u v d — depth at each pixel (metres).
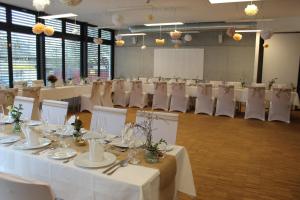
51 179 1.75
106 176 1.53
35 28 5.85
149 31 9.73
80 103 7.44
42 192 1.17
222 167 3.48
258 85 7.59
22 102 3.42
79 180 1.63
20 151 1.91
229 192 2.80
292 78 9.07
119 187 1.49
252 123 6.21
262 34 7.56
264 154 4.04
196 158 3.80
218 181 3.06
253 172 3.34
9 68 6.94
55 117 3.11
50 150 1.94
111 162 1.71
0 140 2.13
